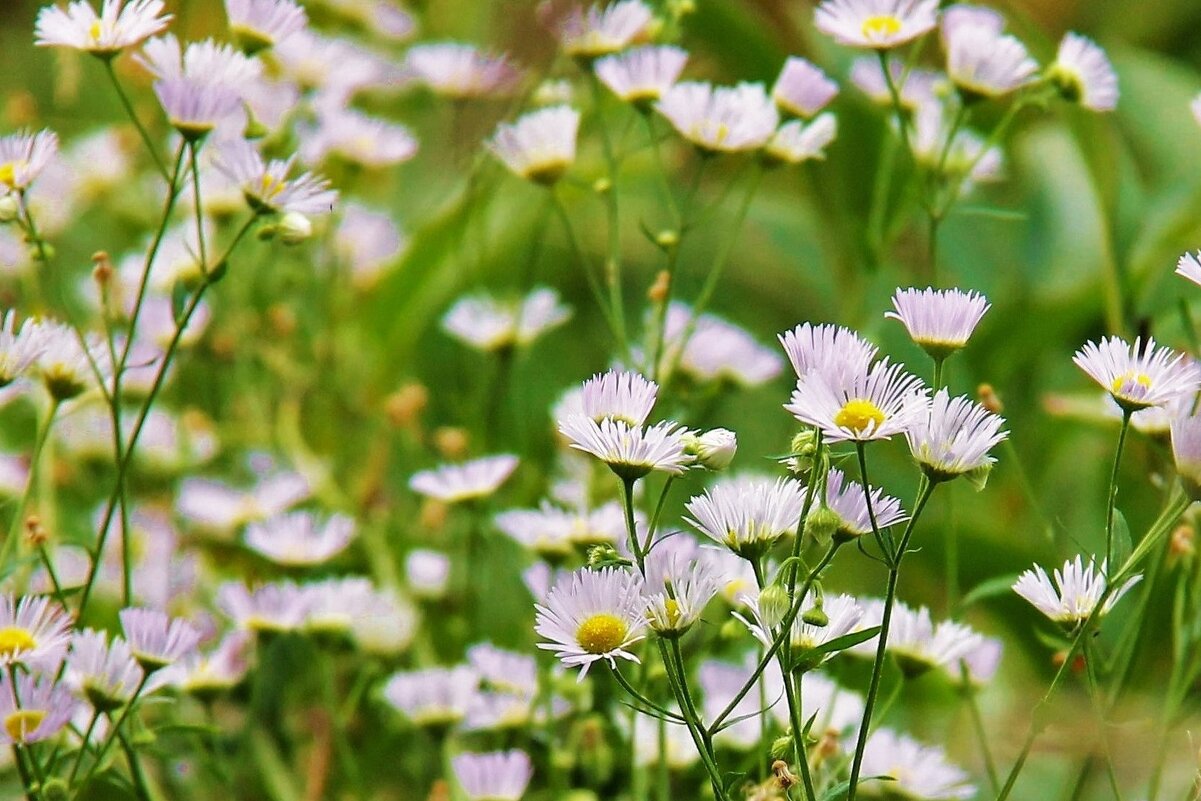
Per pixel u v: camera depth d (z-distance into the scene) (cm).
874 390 110
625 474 111
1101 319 159
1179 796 123
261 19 123
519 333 140
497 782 122
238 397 159
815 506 112
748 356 134
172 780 131
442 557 135
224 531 137
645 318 136
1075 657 120
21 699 116
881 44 125
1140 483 138
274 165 119
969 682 122
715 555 122
